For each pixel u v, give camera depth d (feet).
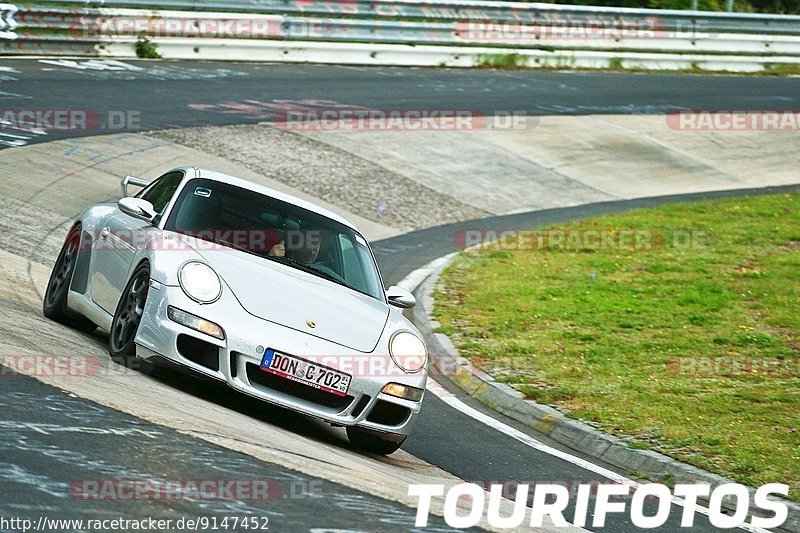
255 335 50.16
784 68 252.21
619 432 65.57
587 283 106.93
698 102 211.61
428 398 72.13
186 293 50.98
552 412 69.31
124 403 45.93
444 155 160.25
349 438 55.36
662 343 86.33
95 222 65.36
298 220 61.21
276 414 56.39
